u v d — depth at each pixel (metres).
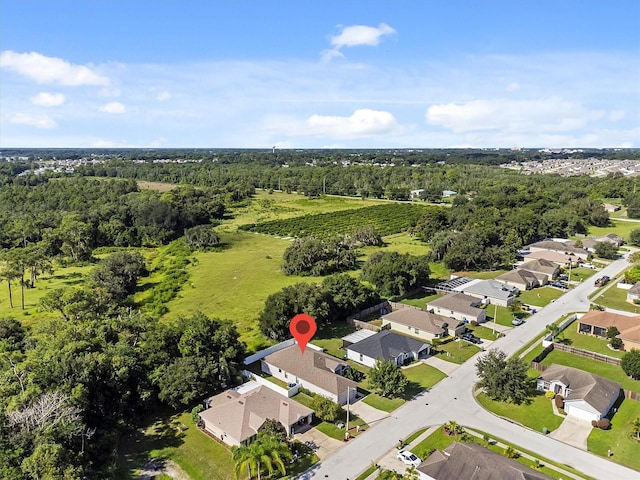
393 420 49.94
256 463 40.19
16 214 159.00
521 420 50.00
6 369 51.41
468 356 65.56
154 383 51.75
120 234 145.25
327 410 49.38
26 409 42.03
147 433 48.72
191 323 59.59
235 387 56.69
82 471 38.19
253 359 63.88
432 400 54.03
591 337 72.12
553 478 38.38
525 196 168.38
